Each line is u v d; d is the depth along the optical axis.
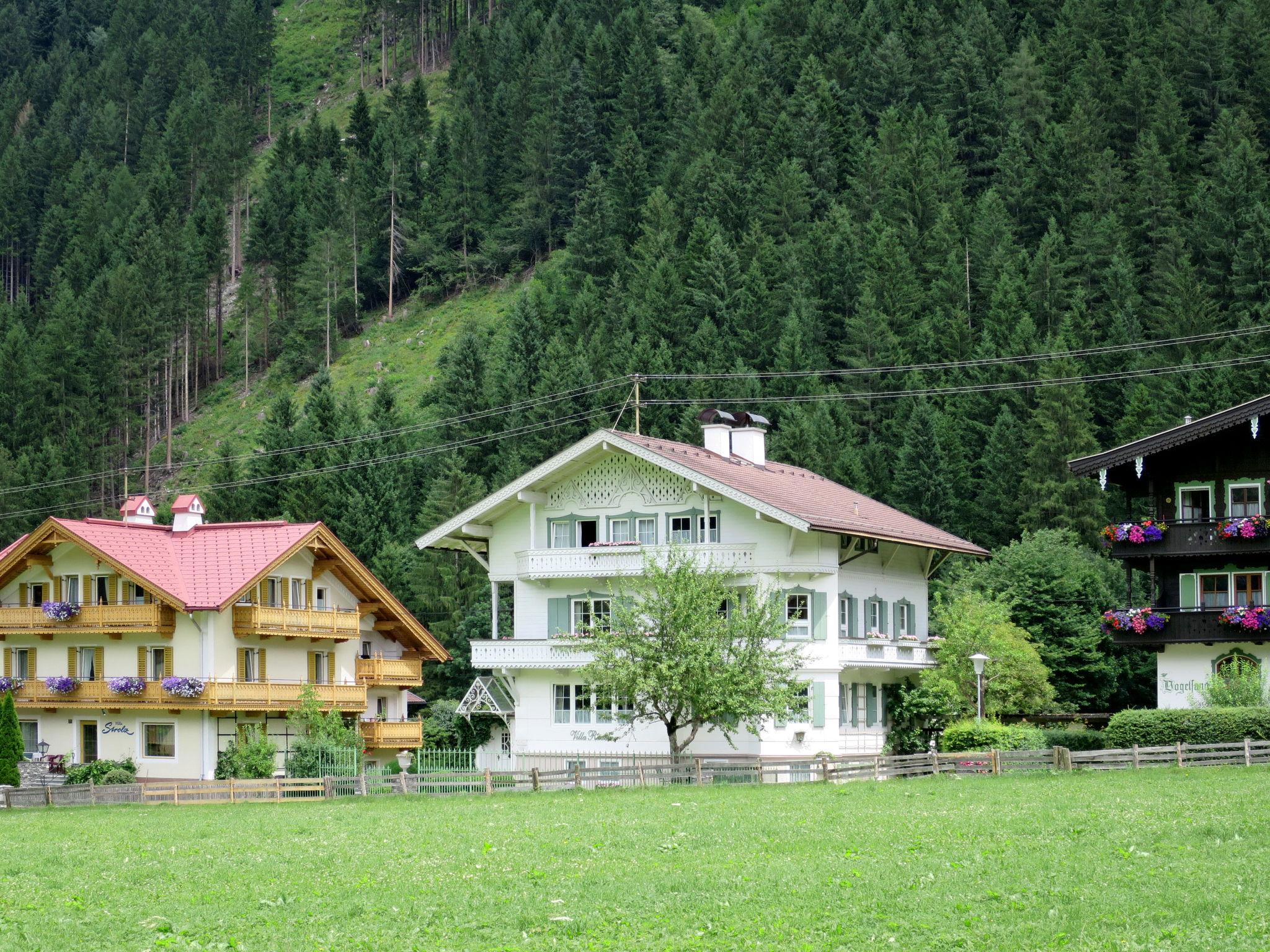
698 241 141.62
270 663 61.38
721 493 56.62
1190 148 151.00
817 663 56.91
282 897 23.48
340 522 110.69
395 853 28.33
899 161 153.12
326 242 190.50
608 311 140.88
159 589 57.78
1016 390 111.19
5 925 21.77
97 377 164.62
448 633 93.38
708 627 49.84
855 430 112.38
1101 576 77.88
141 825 36.53
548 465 60.00
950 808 33.19
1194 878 22.16
